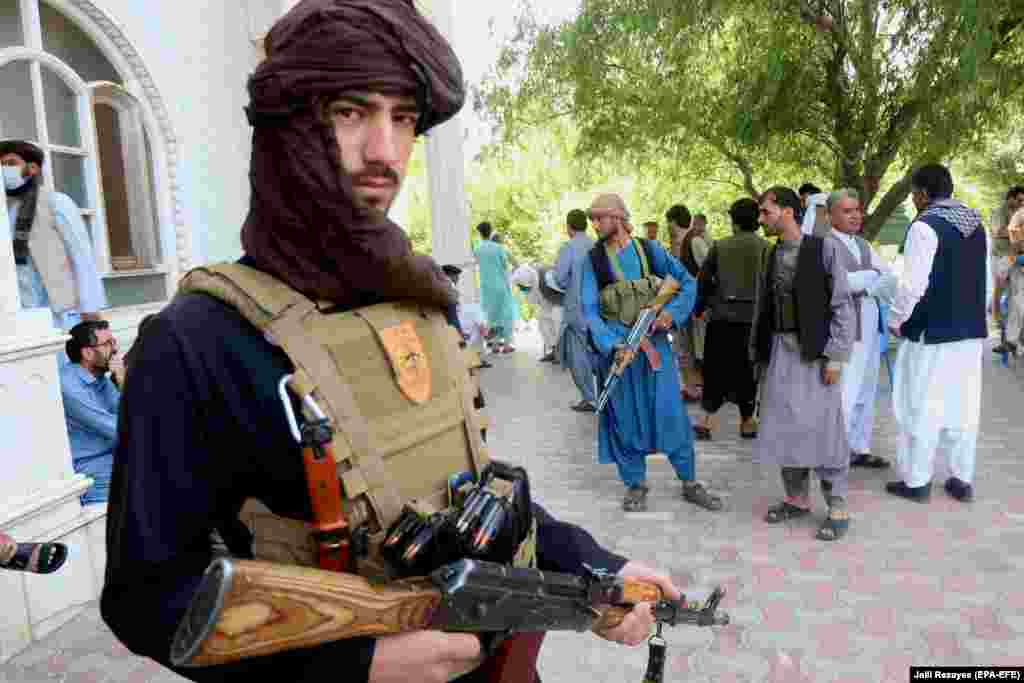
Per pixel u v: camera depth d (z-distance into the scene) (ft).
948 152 28.73
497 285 38.60
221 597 2.18
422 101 2.93
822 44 29.32
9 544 7.77
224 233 19.81
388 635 2.67
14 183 13.53
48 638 10.83
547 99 33.27
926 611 10.96
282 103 2.74
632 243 15.11
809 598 11.46
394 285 3.01
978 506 14.96
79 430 12.65
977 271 14.35
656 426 14.97
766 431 13.96
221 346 2.70
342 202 2.77
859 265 16.48
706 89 32.09
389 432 2.88
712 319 20.48
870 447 18.67
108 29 16.58
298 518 2.83
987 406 23.17
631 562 3.99
